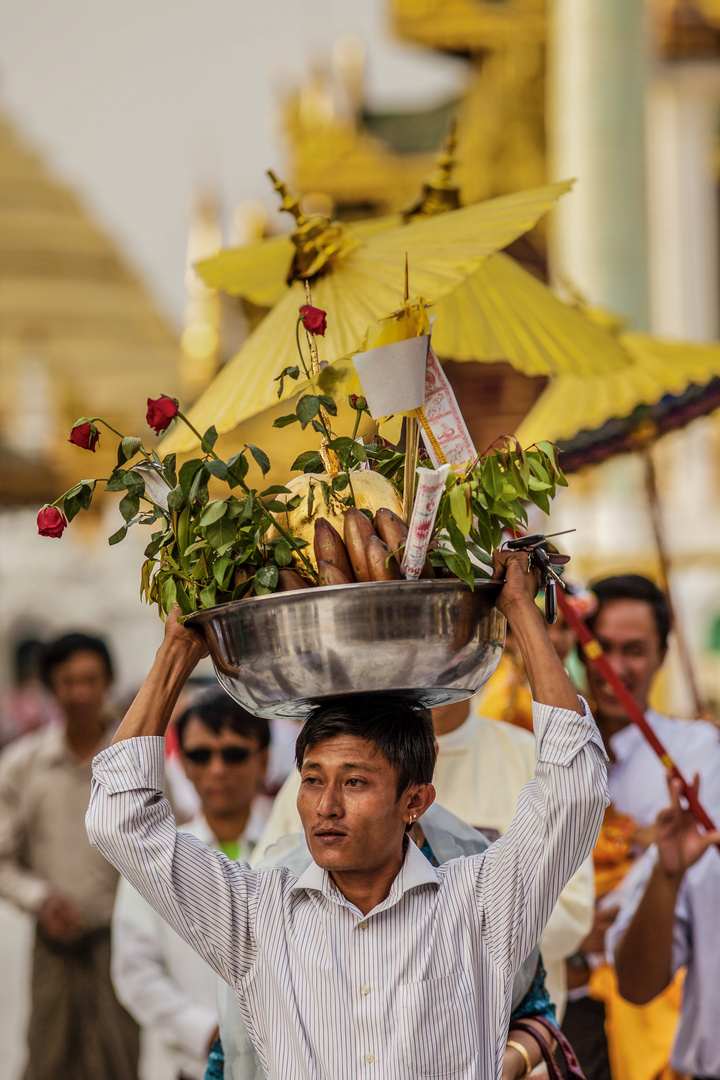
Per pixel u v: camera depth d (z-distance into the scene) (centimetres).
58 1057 897
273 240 724
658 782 669
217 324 3238
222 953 399
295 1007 383
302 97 3219
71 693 936
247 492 377
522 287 702
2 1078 1112
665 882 577
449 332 671
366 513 385
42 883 919
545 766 381
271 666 362
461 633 363
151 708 398
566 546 2298
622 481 2328
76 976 907
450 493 362
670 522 2497
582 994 647
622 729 686
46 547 4750
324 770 384
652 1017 641
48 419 4300
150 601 406
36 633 4747
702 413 790
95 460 2506
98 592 4738
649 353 812
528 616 380
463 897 394
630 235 2217
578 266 2231
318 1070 376
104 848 393
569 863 383
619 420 791
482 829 540
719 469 2528
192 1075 695
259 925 398
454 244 578
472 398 2850
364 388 374
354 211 3250
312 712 400
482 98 2922
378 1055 374
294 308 584
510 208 595
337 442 397
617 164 2219
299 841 492
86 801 936
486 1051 383
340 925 392
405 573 360
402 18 2877
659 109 2758
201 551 380
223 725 705
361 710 385
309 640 354
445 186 707
